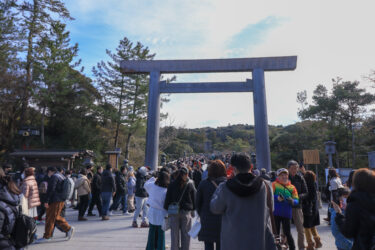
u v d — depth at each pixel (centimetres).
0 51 2008
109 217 880
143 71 1324
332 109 2872
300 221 467
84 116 2762
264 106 1245
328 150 1267
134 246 520
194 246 534
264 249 227
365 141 2872
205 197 333
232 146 7306
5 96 2127
